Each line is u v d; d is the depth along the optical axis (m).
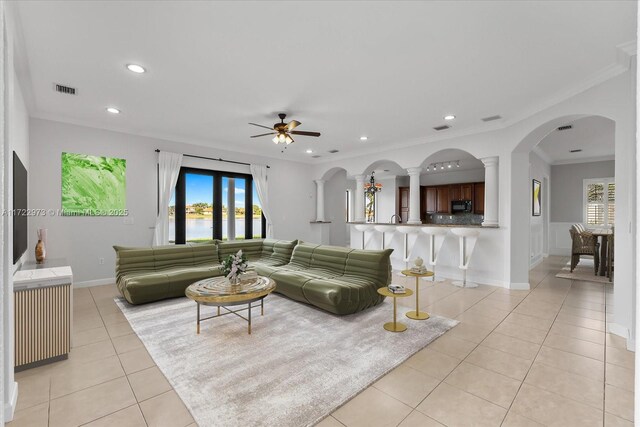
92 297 4.34
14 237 2.67
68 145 4.80
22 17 2.33
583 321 3.44
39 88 3.63
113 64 3.08
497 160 5.09
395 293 3.17
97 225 5.06
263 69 3.19
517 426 1.81
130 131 5.38
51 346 2.53
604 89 3.28
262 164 7.41
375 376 2.31
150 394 2.12
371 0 2.18
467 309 3.87
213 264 4.96
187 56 2.94
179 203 6.04
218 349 2.75
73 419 1.88
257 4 2.23
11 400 1.88
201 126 5.19
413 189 6.27
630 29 2.53
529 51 2.85
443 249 5.81
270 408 1.96
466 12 2.31
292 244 5.35
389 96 3.89
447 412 1.93
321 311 3.78
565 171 8.24
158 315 3.61
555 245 8.38
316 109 4.37
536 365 2.49
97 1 2.19
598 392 2.13
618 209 3.07
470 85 3.57
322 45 2.76
